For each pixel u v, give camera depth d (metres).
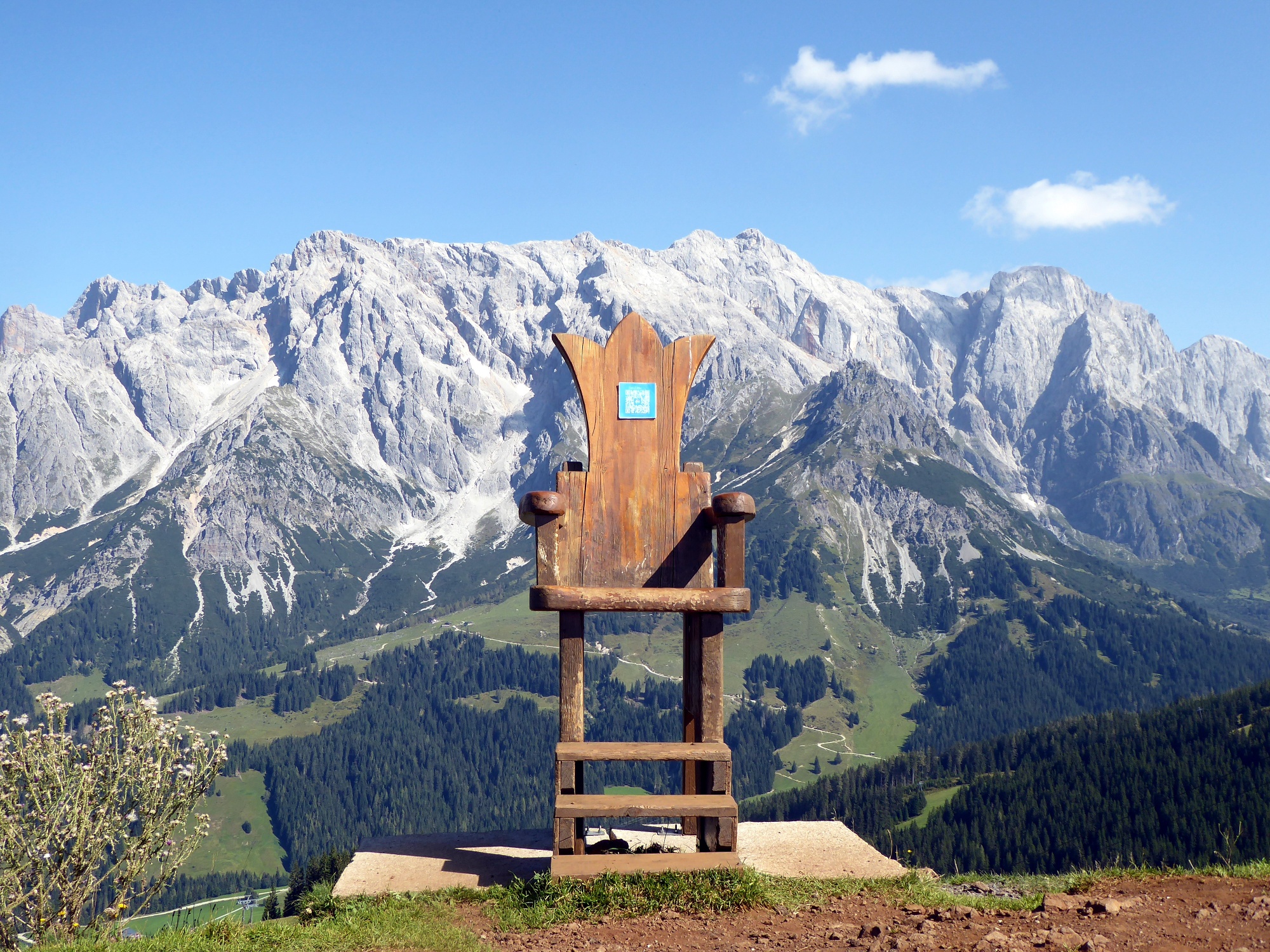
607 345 11.91
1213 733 181.25
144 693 11.02
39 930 10.11
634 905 9.48
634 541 11.68
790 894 9.90
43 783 10.34
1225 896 8.61
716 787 10.93
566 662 11.27
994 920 8.45
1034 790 179.38
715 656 11.36
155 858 11.09
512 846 12.64
